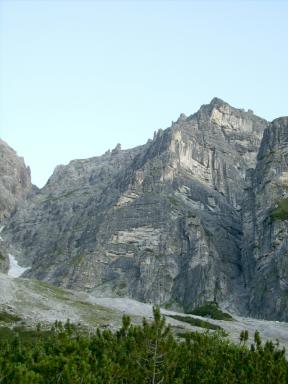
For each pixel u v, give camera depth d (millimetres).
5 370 44594
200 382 53656
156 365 54219
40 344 57000
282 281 189500
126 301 135625
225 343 60688
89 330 91375
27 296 112688
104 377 49438
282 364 54688
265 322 152500
